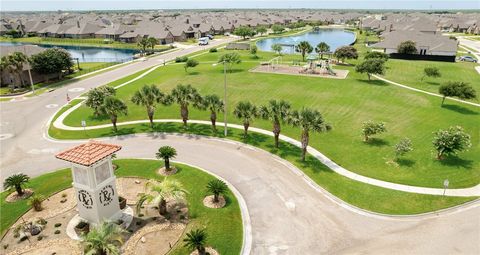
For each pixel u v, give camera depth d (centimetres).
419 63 8900
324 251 2295
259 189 3052
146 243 2316
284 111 3603
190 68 8281
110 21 19588
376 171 3378
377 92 6031
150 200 2577
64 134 4322
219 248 2294
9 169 3422
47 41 14912
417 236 2431
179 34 14675
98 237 2017
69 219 2567
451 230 2491
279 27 18038
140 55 10950
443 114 4894
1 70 6694
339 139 4166
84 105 5344
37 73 7069
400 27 14975
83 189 2386
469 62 9100
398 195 2947
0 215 2631
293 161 3575
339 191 3019
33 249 2253
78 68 8494
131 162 3522
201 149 3878
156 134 4319
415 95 5825
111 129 4469
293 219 2633
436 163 3494
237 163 3544
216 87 6500
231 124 4675
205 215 2639
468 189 3019
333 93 5997
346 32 19962
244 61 9375
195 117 4931
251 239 2400
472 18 18800
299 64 8856
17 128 4553
